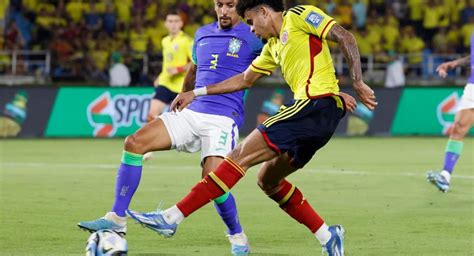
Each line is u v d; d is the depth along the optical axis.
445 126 61.12
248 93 59.22
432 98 61.06
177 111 19.73
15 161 42.72
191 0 70.62
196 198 17.41
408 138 59.22
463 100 31.50
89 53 66.75
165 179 35.22
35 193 30.39
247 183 33.84
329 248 18.52
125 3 69.62
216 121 20.48
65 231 22.69
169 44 42.66
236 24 21.19
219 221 24.50
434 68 69.62
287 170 18.19
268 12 18.03
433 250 20.31
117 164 41.38
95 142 55.31
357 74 17.41
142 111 59.03
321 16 17.62
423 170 38.94
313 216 18.50
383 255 19.73
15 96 57.78
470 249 20.44
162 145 20.11
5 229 22.95
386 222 24.50
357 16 72.00
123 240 17.69
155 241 21.52
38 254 19.69
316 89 17.66
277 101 59.47
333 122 17.83
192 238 21.98
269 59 18.92
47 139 57.44
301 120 17.58
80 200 28.66
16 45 65.94
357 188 32.31
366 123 60.59
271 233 22.78
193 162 43.00
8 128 57.69
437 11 72.56
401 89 60.97
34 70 66.50
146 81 63.75
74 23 67.56
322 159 44.06
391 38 71.06
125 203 19.55
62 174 36.81
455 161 31.38
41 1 69.62
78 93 58.66
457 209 27.14
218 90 19.42
